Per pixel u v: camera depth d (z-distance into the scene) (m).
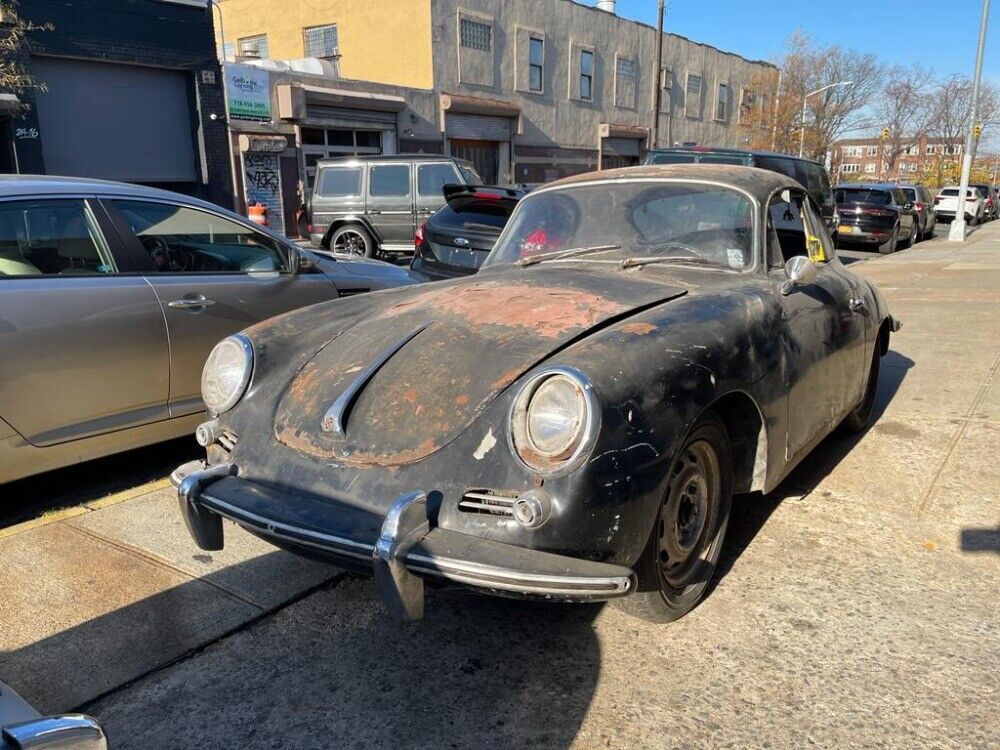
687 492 2.69
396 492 2.34
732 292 3.07
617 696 2.45
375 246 13.59
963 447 4.50
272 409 2.81
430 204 13.15
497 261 3.94
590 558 2.21
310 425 2.64
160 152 16.81
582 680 2.53
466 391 2.47
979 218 31.62
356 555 2.24
